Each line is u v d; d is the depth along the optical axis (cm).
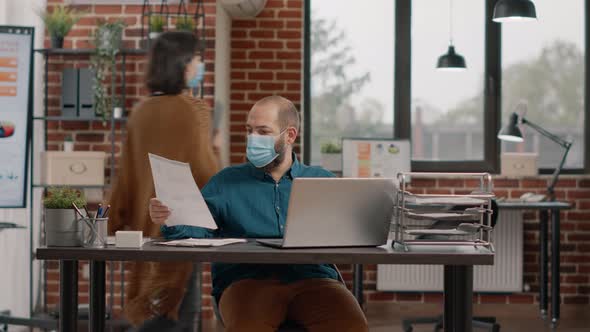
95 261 282
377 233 269
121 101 570
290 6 692
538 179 688
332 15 714
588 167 700
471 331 259
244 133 691
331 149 669
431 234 263
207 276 595
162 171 274
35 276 589
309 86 715
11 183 475
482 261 250
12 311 557
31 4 570
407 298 691
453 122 711
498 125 707
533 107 707
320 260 250
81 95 554
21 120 477
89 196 571
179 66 362
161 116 360
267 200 302
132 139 366
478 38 707
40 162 560
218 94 602
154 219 275
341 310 280
